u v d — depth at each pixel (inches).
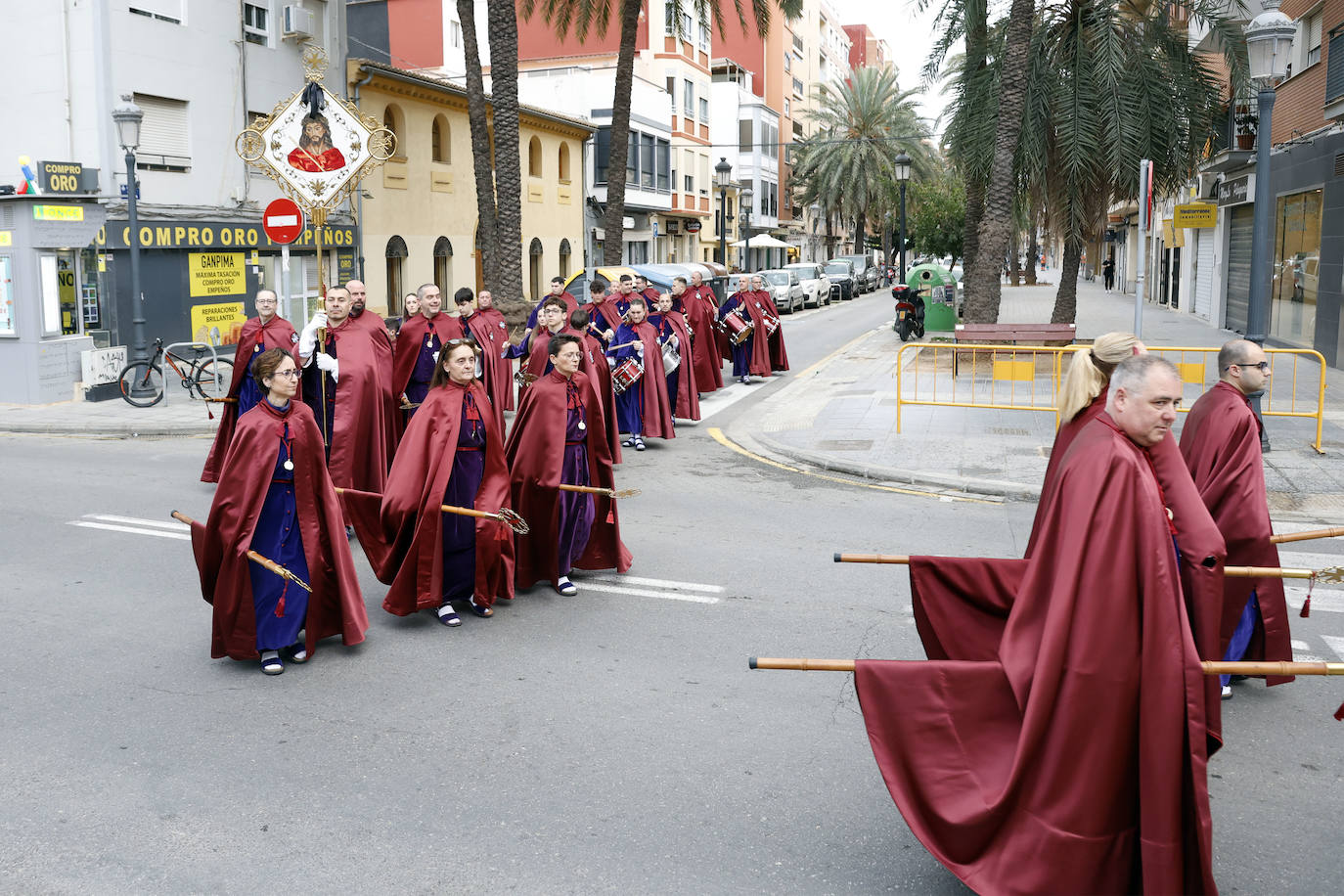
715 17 1253.7
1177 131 805.2
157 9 791.1
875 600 292.5
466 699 227.0
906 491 434.9
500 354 530.0
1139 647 137.9
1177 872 135.6
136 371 666.8
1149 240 1839.3
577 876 160.6
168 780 191.8
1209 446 226.1
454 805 182.2
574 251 1487.5
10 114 768.9
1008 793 139.0
